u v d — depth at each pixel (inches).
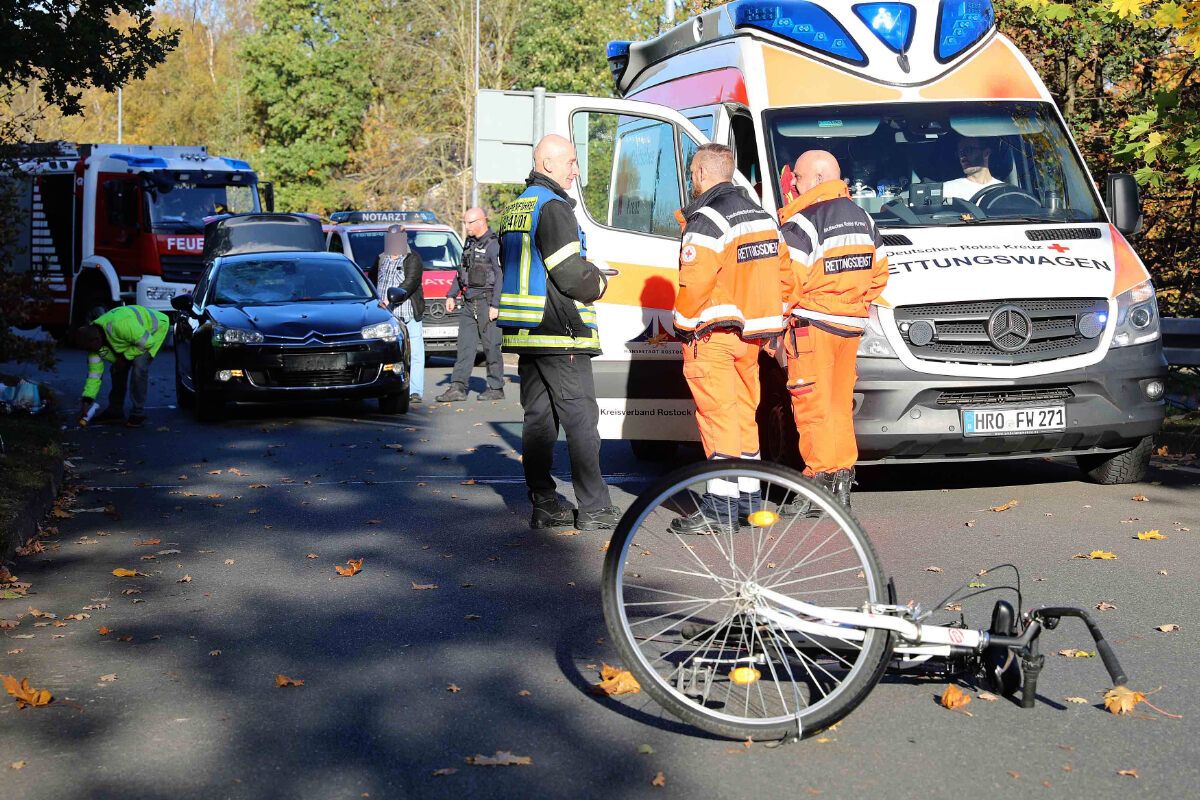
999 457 319.3
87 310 1008.2
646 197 343.0
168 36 577.6
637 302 335.6
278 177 2301.9
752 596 171.9
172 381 727.1
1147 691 187.5
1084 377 312.0
